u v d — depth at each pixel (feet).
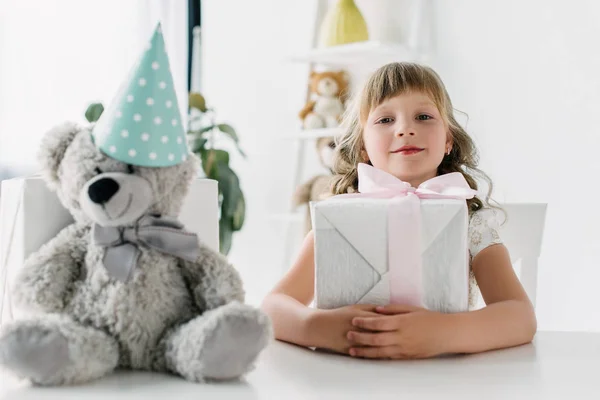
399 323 2.42
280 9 8.18
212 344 2.02
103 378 2.12
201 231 3.01
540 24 6.17
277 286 3.22
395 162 3.45
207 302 2.28
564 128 5.98
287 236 7.46
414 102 3.46
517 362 2.39
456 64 6.79
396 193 2.80
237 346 2.03
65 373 2.00
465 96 6.73
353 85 7.29
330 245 2.58
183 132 2.32
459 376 2.16
